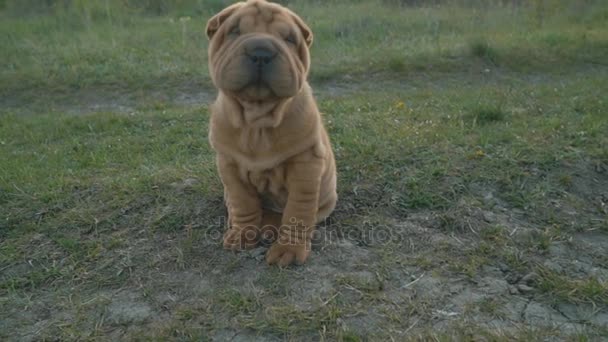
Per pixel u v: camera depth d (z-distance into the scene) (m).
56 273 1.02
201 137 1.52
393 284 0.97
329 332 0.88
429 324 0.89
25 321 0.93
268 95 0.87
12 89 2.10
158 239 1.08
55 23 2.81
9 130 1.66
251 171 0.96
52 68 2.22
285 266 0.99
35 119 1.77
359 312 0.91
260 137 0.92
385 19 2.86
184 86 2.14
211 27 0.91
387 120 1.52
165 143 1.50
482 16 2.83
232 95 0.88
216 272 1.00
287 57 0.86
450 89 2.04
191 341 0.87
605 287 0.95
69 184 1.25
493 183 1.21
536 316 0.91
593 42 2.49
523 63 2.31
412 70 2.25
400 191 1.18
